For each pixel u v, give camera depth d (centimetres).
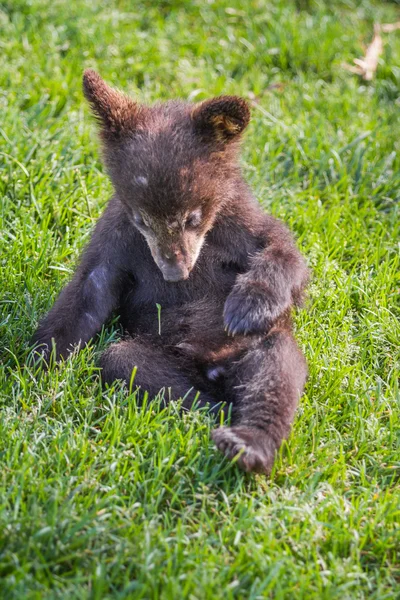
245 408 940
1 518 774
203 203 1010
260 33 1941
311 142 1542
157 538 782
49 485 833
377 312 1174
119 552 761
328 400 1017
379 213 1402
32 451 880
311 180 1475
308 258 1250
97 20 1839
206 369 1051
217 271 1109
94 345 1077
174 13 1947
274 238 1101
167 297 1112
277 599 724
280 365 964
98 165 1437
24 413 941
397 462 929
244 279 1038
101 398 986
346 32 1948
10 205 1312
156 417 938
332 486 892
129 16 1908
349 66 1833
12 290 1157
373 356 1111
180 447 899
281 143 1529
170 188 971
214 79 1742
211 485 869
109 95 1056
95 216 1330
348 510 853
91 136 1488
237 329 1004
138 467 873
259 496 859
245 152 1502
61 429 912
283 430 914
